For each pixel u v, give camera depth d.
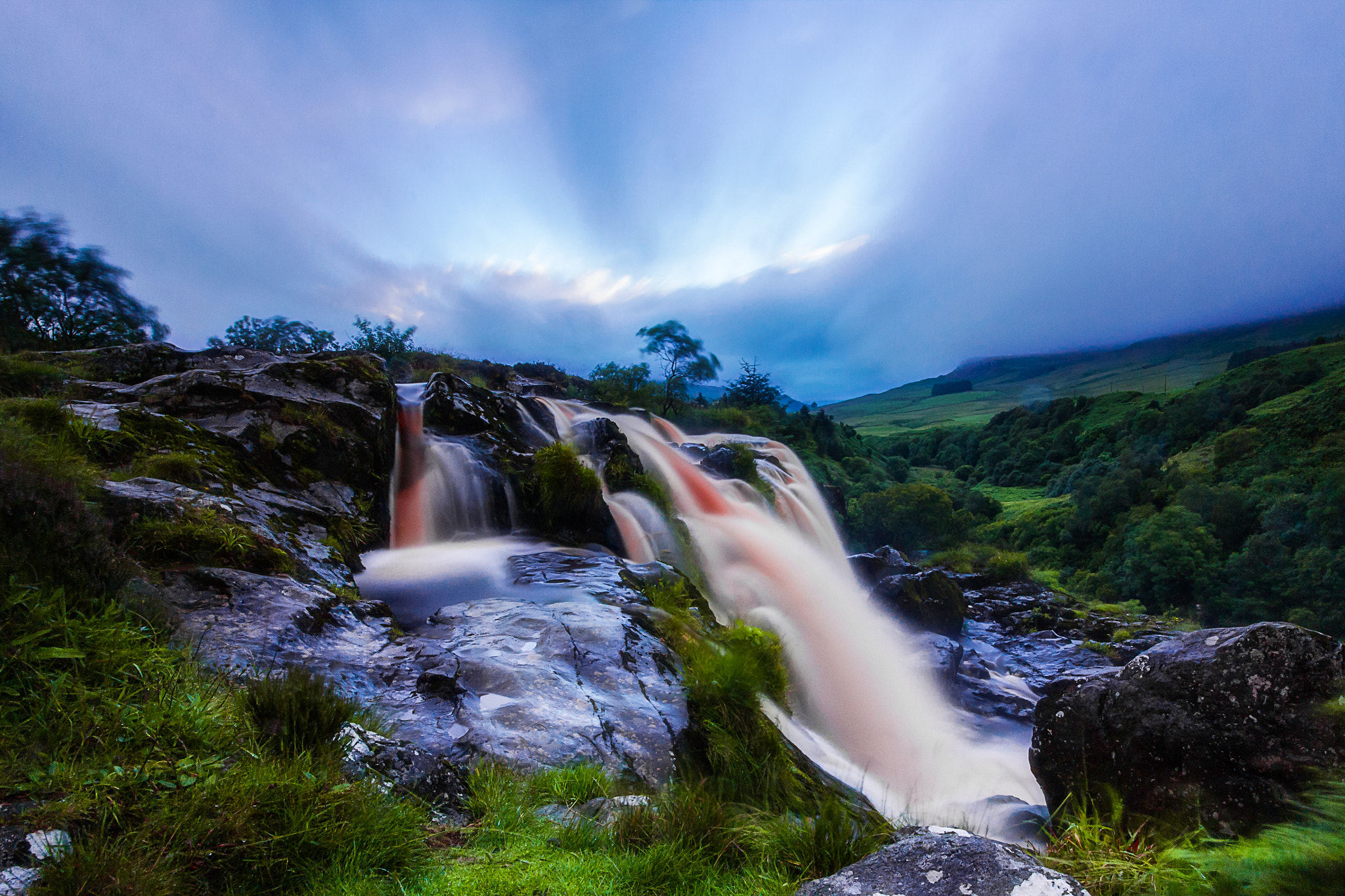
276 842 2.45
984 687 13.97
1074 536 83.81
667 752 4.52
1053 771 4.61
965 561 27.95
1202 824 3.69
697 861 2.79
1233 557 61.81
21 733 2.62
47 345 29.14
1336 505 61.22
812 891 2.13
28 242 28.83
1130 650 18.08
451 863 2.77
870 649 14.30
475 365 37.44
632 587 9.10
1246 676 3.86
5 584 3.02
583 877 2.62
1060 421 166.38
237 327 36.31
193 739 2.90
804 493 29.03
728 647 6.91
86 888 2.00
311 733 3.25
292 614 5.71
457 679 5.26
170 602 5.16
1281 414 95.69
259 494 9.24
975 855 2.06
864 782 6.45
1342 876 1.77
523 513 13.94
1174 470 95.06
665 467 21.64
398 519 12.77
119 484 6.67
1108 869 2.69
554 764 4.10
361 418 12.13
